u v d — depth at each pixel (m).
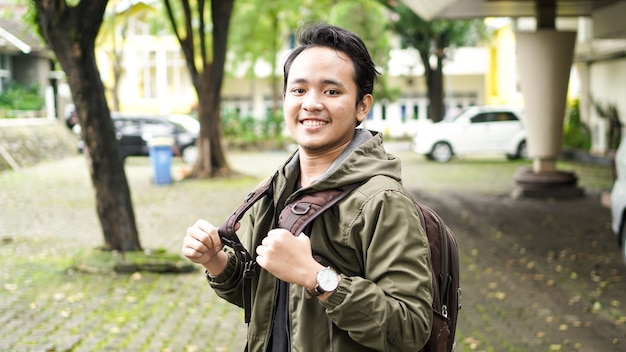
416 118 45.16
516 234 11.62
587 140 25.58
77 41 8.48
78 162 25.64
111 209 9.10
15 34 30.47
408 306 2.01
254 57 34.94
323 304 1.99
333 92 2.20
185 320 6.95
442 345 2.19
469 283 8.41
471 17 18.20
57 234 11.85
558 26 28.56
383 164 2.17
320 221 2.13
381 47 34.72
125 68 42.94
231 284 2.43
